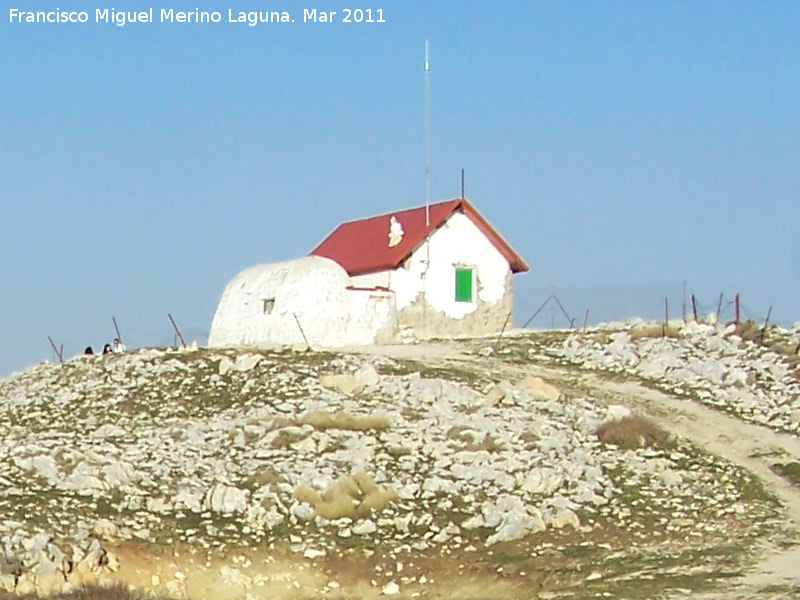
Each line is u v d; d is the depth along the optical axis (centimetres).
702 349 13650
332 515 8938
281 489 9262
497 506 9106
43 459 9312
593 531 8894
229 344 15225
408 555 8444
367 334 14875
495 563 8275
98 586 7331
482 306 15888
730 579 7681
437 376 12656
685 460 10450
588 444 10650
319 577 8112
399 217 16400
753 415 11850
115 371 12950
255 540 8550
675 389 12575
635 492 9644
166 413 11600
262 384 12156
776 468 10450
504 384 12038
